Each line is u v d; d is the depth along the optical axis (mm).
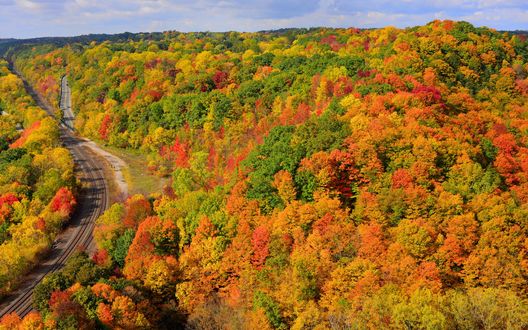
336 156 70125
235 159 101125
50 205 101562
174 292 65500
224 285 65000
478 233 57500
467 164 67375
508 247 54594
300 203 67062
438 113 84562
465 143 73125
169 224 74438
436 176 67750
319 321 50188
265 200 71312
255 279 59438
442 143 71125
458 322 43812
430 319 42031
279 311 53781
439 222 59781
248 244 65000
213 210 74875
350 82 102438
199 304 60938
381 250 55812
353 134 74375
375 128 74750
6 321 55062
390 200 62219
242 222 68938
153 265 65375
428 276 51031
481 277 51906
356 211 63688
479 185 65812
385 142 72062
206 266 66188
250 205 70625
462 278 53062
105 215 90250
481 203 61188
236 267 64250
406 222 57656
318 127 80812
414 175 66125
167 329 61219
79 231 97438
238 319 55219
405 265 52312
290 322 53219
